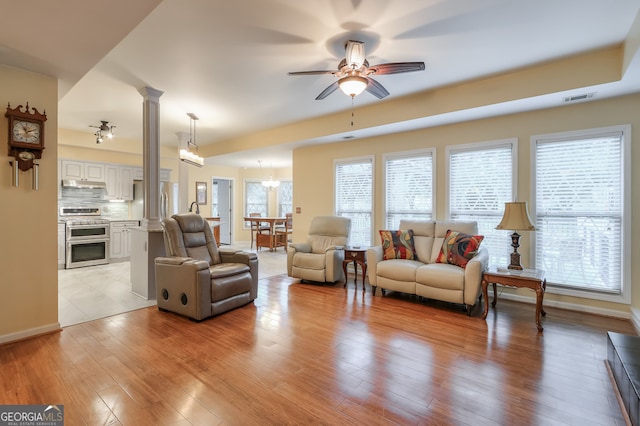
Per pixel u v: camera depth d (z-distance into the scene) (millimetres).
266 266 6152
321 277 4559
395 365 2303
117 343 2648
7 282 2652
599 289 3441
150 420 1689
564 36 2676
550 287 3725
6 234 2648
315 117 5102
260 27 2504
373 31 2580
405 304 3760
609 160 3404
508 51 2939
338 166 5742
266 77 3490
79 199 6387
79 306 3617
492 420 1712
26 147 2680
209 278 3211
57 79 2902
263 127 5723
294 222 6352
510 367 2281
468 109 3725
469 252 3699
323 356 2434
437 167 4574
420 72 3395
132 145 6648
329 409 1795
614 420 1721
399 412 1773
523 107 3662
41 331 2811
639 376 1699
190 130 5945
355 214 5527
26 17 1943
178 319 3225
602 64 2949
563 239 3662
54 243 2912
